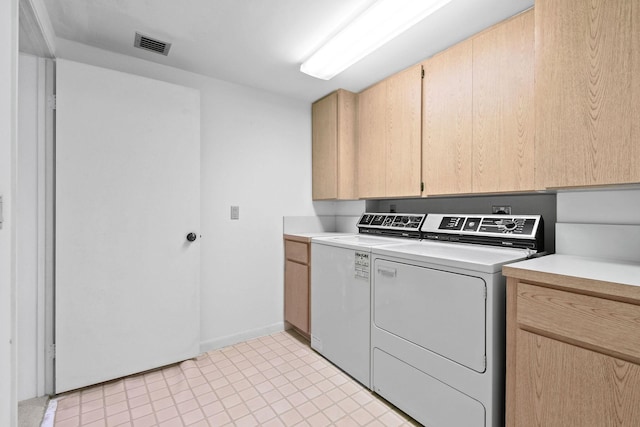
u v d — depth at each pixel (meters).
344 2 1.49
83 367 1.74
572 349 0.97
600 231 1.39
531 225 1.61
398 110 2.20
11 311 0.93
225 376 1.93
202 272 2.26
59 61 1.66
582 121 1.12
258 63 2.11
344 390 1.79
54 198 1.68
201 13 1.59
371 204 2.78
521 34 1.51
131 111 1.88
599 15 1.07
